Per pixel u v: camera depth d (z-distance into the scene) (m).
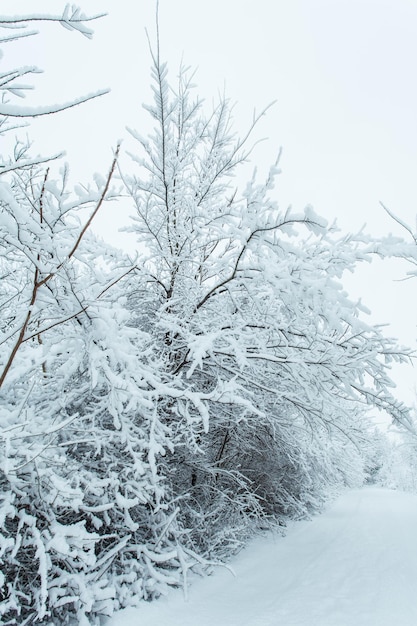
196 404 3.89
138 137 5.55
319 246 4.54
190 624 3.69
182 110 6.55
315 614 4.00
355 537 8.70
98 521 3.91
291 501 10.20
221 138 6.61
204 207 6.34
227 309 5.95
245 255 4.49
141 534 4.93
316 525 10.31
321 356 4.96
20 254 3.90
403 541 8.38
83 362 4.06
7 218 2.45
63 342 3.78
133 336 3.71
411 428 4.97
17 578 3.12
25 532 3.22
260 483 9.30
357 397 5.03
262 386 5.36
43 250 2.90
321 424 5.68
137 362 3.59
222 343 5.43
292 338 5.31
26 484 3.28
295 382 5.61
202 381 6.35
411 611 4.15
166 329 5.62
